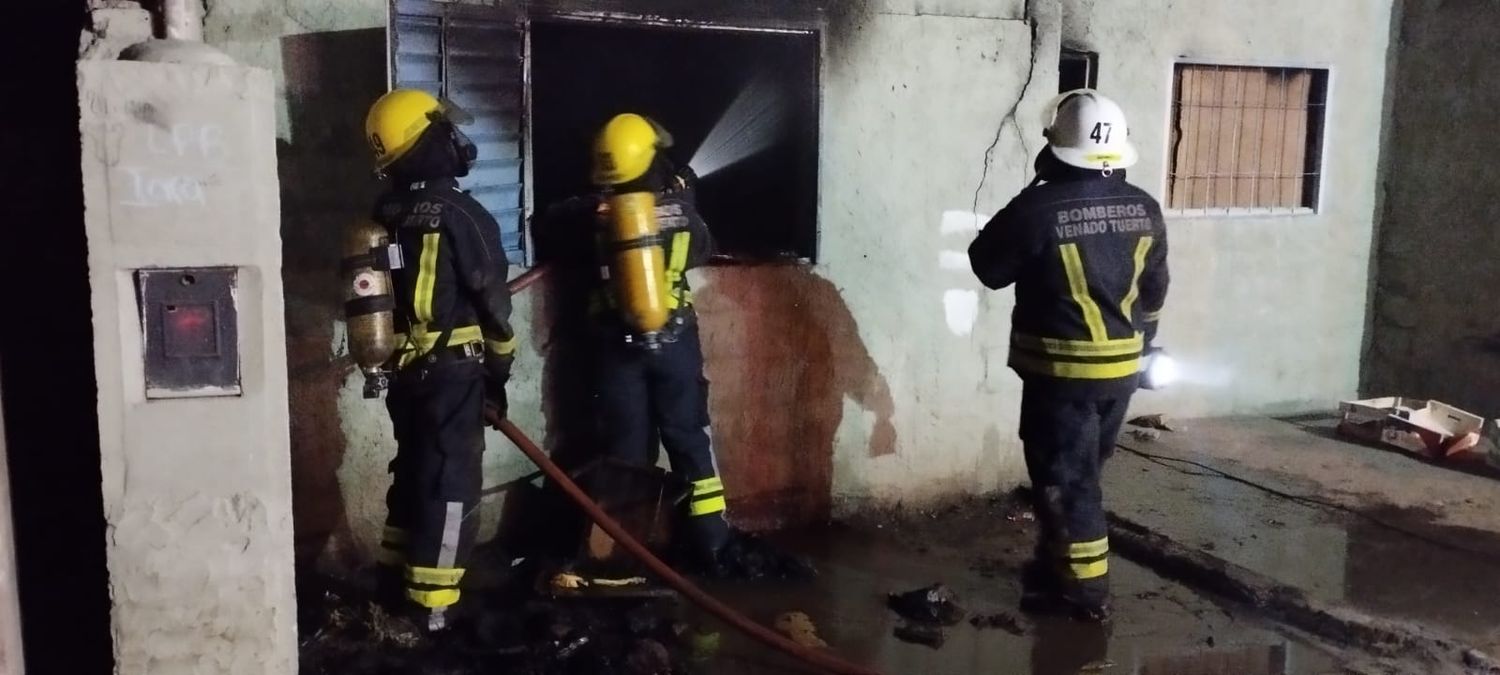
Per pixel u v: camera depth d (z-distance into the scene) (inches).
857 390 181.6
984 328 189.6
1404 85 247.9
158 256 93.5
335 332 148.9
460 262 132.3
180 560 97.5
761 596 154.0
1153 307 148.9
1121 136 140.7
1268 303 245.9
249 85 94.3
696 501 158.4
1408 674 132.5
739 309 171.5
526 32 154.1
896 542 176.9
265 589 100.0
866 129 175.3
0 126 110.0
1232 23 230.8
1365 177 251.1
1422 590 152.6
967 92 181.6
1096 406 144.6
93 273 92.3
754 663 133.7
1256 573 157.5
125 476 95.7
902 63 176.1
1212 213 237.5
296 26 141.0
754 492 177.3
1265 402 250.1
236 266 95.8
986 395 191.9
